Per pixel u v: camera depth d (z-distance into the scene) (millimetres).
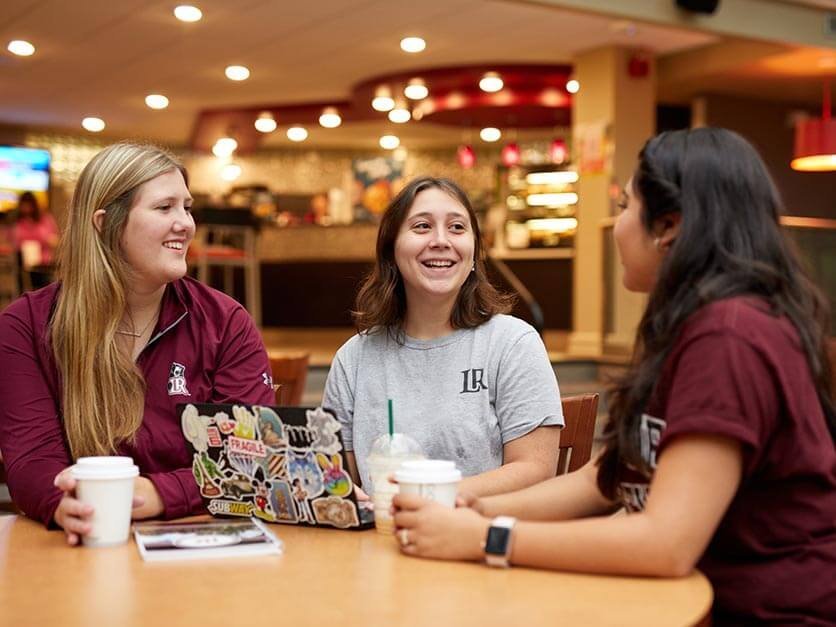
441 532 1472
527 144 14023
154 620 1205
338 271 12523
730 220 1461
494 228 12867
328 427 1646
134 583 1367
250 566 1452
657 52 9367
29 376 1933
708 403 1342
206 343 2055
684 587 1334
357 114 11625
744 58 9016
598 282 9008
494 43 8992
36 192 13352
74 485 1603
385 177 14797
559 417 2072
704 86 10125
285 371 3549
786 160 11016
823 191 11328
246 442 1736
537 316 9430
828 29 8469
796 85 10102
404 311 2174
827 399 1470
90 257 1935
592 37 8789
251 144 13344
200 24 8344
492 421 2074
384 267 2164
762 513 1414
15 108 12086
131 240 1940
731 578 1425
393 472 1638
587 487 1710
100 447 1913
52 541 1631
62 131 13641
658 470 1387
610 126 9047
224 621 1200
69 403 1926
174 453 1979
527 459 2035
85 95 11289
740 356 1351
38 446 1882
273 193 14961
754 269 1426
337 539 1622
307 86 10836
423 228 2078
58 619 1210
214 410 1759
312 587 1342
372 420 2127
